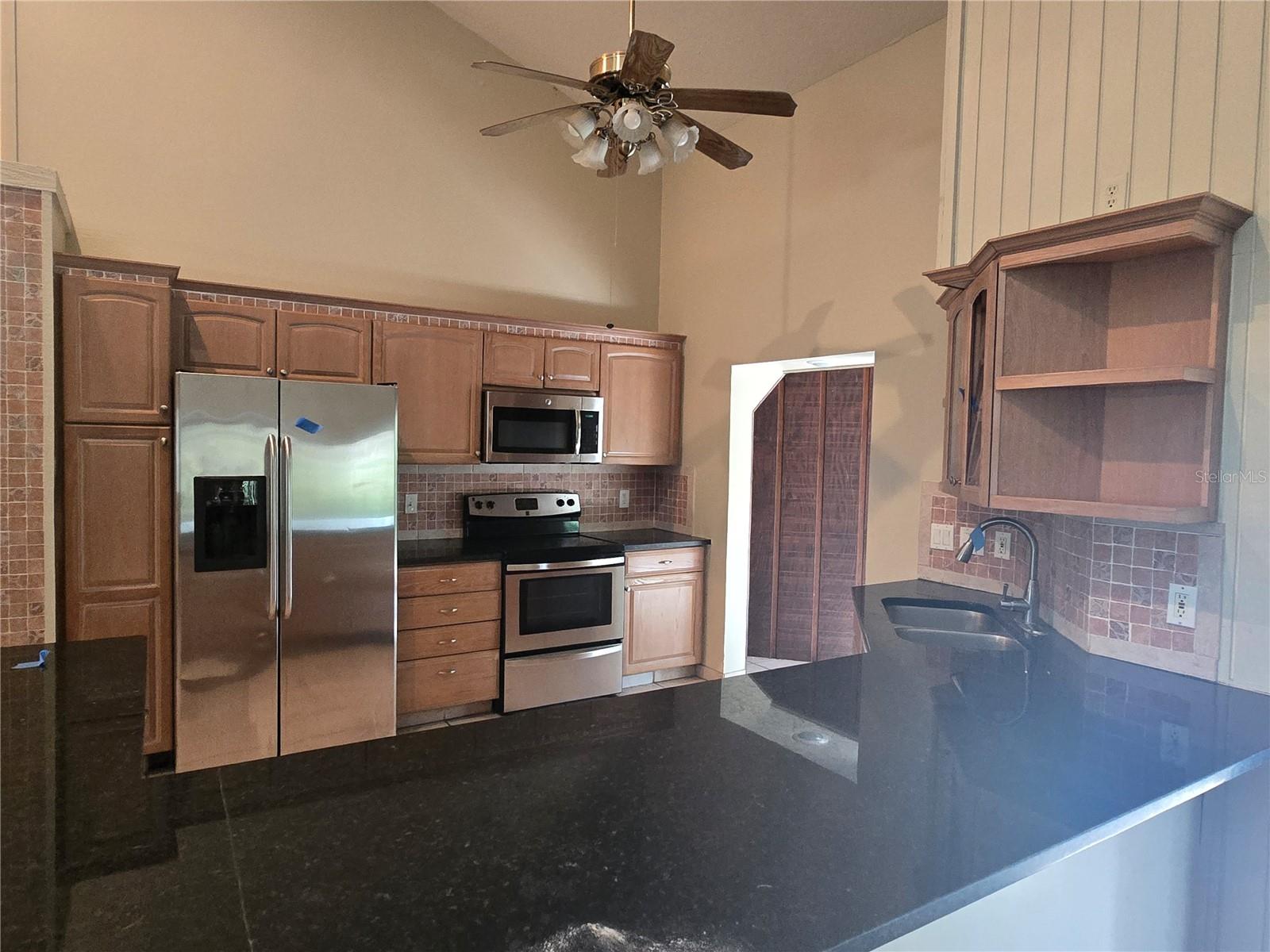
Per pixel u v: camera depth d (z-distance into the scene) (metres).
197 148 3.54
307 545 3.26
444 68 4.22
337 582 3.33
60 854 1.04
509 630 3.89
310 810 1.17
